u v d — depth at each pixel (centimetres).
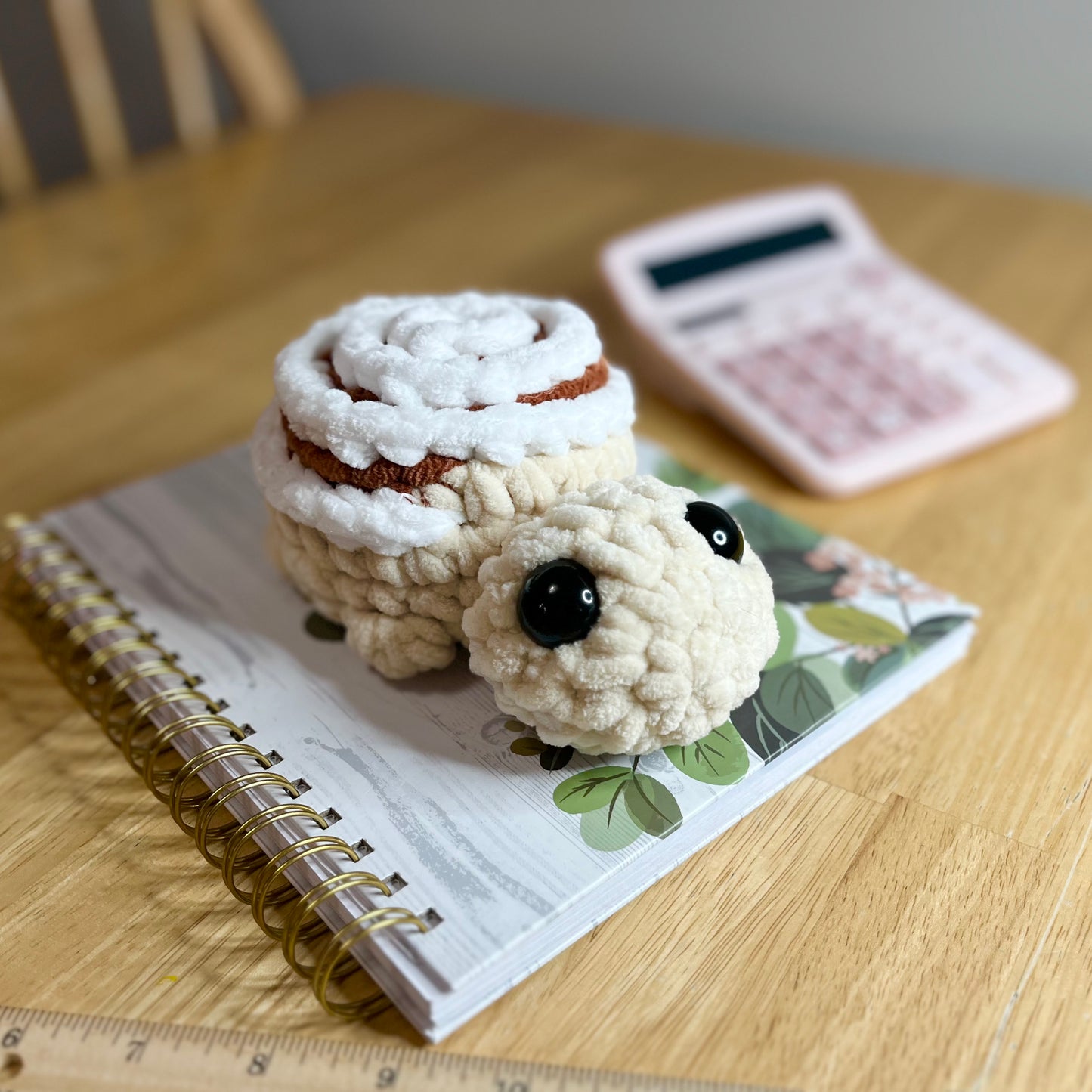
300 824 30
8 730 35
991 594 39
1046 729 34
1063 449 46
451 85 93
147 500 42
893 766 33
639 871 29
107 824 32
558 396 32
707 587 29
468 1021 27
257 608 37
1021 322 54
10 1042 27
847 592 37
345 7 95
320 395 31
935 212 66
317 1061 26
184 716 33
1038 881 30
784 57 76
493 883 28
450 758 32
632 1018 27
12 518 42
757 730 32
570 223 65
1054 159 70
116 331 56
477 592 31
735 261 52
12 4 95
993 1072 26
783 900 29
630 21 81
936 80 72
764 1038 27
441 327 32
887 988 28
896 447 44
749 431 45
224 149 76
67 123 102
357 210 67
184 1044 27
